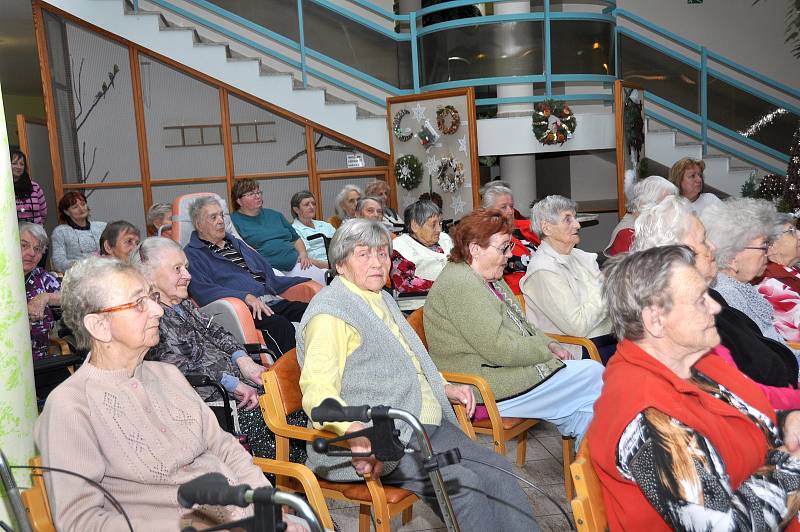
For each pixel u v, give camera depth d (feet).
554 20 24.43
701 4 31.83
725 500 4.83
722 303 7.72
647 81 28.78
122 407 6.07
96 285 6.05
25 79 37.22
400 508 7.45
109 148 24.63
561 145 24.85
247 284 14.51
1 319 5.75
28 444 5.94
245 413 9.45
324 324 7.66
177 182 25.02
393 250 14.42
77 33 24.02
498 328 9.39
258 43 25.64
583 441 5.50
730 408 5.49
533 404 9.56
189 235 14.89
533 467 11.37
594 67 25.08
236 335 12.07
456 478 7.16
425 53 25.25
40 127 25.02
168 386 6.71
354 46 25.50
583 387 9.59
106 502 5.88
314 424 7.73
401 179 24.77
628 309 5.58
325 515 6.64
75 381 6.00
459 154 23.79
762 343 7.64
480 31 24.47
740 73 31.53
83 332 6.17
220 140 25.02
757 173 29.22
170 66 24.52
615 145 25.09
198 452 6.52
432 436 8.09
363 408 5.09
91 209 24.73
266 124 25.14
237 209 19.29
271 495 3.62
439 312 9.78
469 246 9.82
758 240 8.75
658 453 4.89
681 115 29.53
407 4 29.17
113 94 24.40
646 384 5.22
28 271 11.43
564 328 11.08
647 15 31.96
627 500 5.10
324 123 25.20
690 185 18.02
